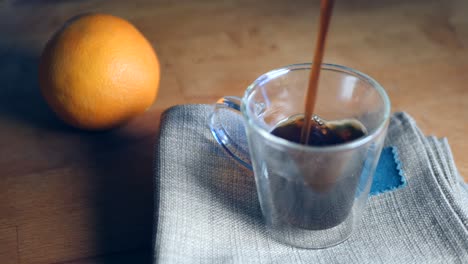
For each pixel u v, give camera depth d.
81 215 0.43
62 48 0.46
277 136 0.38
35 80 0.54
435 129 0.49
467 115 0.50
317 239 0.38
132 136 0.49
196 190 0.41
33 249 0.41
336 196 0.37
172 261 0.36
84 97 0.46
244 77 0.54
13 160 0.47
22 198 0.44
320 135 0.38
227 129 0.44
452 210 0.39
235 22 0.62
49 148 0.48
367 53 0.57
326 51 0.57
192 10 0.63
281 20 0.62
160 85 0.54
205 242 0.38
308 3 0.64
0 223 0.42
